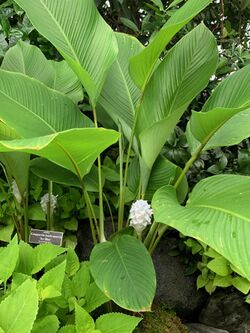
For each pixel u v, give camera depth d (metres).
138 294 0.91
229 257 0.73
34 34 1.68
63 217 1.44
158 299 1.43
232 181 0.99
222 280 1.27
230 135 1.17
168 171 1.27
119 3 1.81
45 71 1.44
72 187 1.44
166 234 1.51
